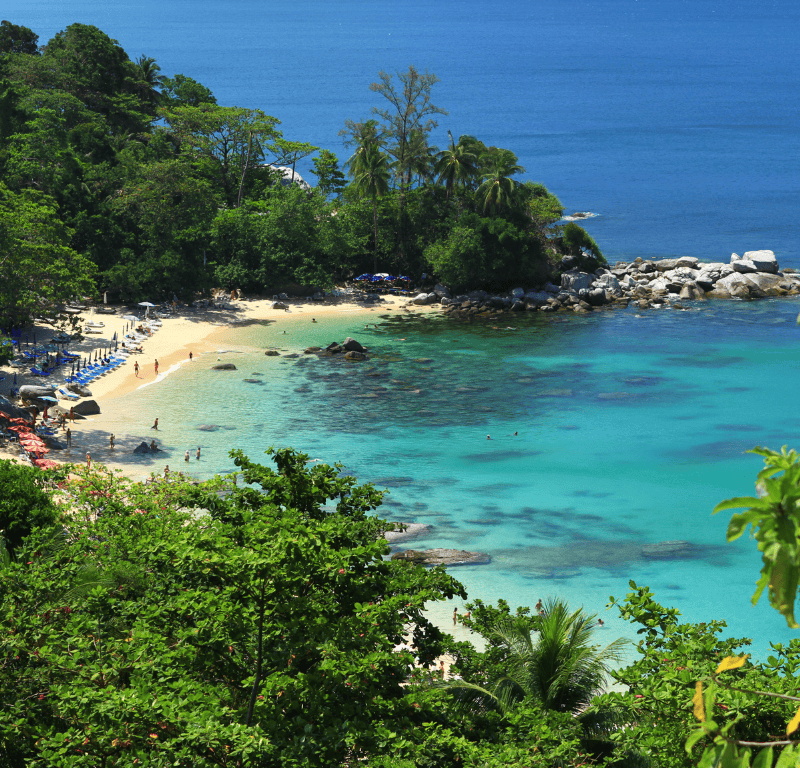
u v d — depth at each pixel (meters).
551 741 17.56
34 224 75.81
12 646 17.31
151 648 17.11
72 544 25.75
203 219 109.44
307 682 16.05
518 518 52.66
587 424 69.38
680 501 55.28
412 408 73.06
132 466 58.28
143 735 14.80
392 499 55.03
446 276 114.44
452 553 47.34
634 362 86.50
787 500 4.51
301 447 63.78
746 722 14.65
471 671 22.19
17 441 59.94
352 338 90.81
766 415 71.12
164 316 102.00
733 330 98.00
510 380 81.00
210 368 83.50
